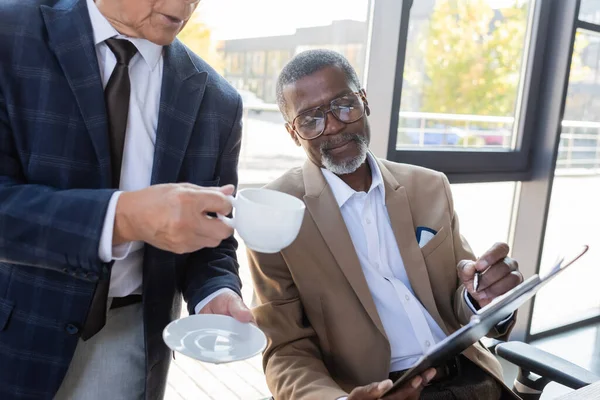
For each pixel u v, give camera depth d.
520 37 2.73
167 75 1.09
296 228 0.85
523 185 2.96
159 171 1.07
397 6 2.15
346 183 1.54
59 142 0.98
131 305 1.14
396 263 1.50
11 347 1.01
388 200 1.50
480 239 3.02
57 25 0.99
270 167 3.40
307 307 1.43
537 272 2.96
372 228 1.48
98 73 0.99
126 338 1.12
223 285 1.12
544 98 2.82
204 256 1.21
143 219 0.84
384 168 1.56
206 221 0.85
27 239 0.88
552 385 2.58
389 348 1.39
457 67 2.51
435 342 1.47
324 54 1.47
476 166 2.67
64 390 1.09
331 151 1.45
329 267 1.41
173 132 1.09
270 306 1.42
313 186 1.47
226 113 1.20
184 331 0.94
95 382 1.10
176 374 2.42
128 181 1.07
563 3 2.69
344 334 1.40
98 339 1.10
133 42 1.03
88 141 1.00
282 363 1.37
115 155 1.03
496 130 2.78
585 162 3.08
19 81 0.96
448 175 2.58
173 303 1.18
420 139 2.48
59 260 0.88
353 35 2.27
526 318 3.01
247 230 0.83
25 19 0.98
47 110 0.97
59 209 0.87
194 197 0.83
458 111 2.58
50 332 1.01
